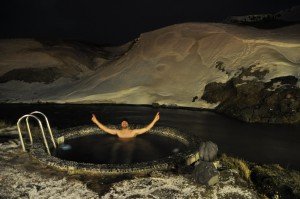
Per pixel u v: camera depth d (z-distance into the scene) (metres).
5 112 14.00
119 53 27.58
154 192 4.82
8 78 20.06
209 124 11.27
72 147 6.74
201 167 5.08
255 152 8.41
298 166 7.43
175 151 6.43
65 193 4.86
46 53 22.41
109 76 18.05
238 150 8.58
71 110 13.95
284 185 5.54
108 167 5.44
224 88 14.21
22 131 8.19
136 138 7.22
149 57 18.45
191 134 6.99
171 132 7.27
